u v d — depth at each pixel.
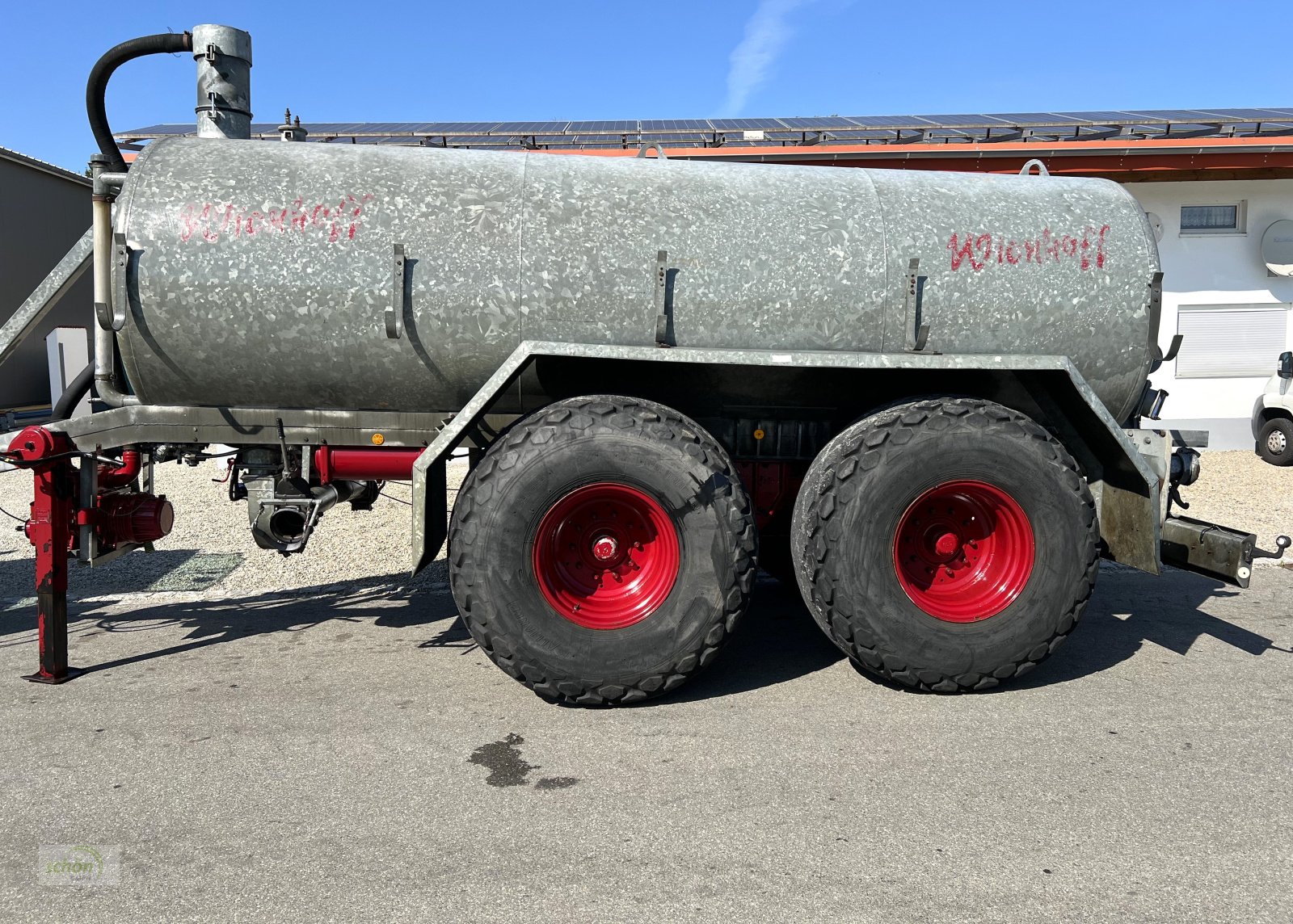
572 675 3.19
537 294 3.41
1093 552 3.38
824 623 3.33
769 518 4.04
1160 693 3.45
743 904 2.11
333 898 2.13
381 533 6.62
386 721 3.18
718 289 3.45
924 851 2.33
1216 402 10.94
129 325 3.35
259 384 3.52
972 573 3.52
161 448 3.90
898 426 3.29
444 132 9.83
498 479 3.15
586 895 2.14
